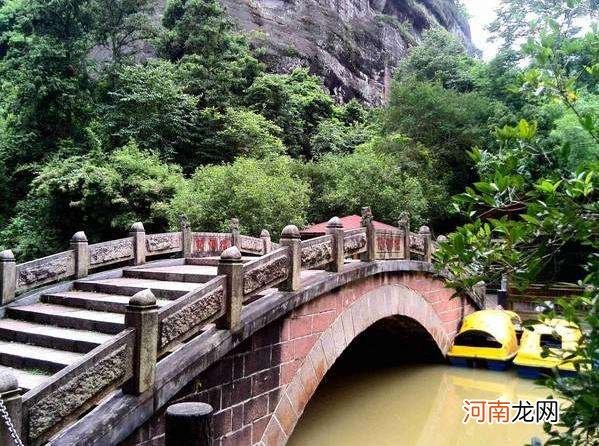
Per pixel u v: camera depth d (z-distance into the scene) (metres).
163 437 4.16
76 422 3.60
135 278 7.52
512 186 2.20
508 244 2.16
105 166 16.31
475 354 11.05
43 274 6.80
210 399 4.74
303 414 8.87
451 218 20.92
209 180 15.02
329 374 11.28
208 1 24.28
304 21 32.91
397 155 20.27
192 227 14.24
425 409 9.13
